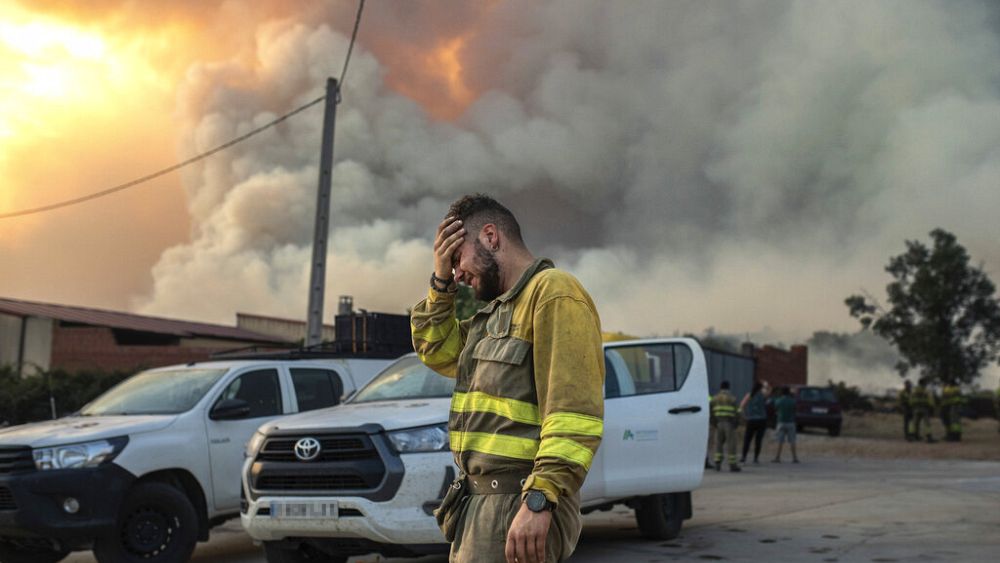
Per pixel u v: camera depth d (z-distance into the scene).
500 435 2.88
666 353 9.47
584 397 2.73
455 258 3.15
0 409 20.70
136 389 9.37
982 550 8.47
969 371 41.72
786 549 8.69
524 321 2.90
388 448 6.85
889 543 8.92
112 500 7.70
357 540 6.85
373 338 11.17
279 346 36.81
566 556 2.86
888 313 42.31
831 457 23.28
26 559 8.46
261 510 7.05
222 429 8.73
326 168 18.50
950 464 20.56
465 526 2.91
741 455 23.75
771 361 42.41
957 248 41.41
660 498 9.27
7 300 34.00
